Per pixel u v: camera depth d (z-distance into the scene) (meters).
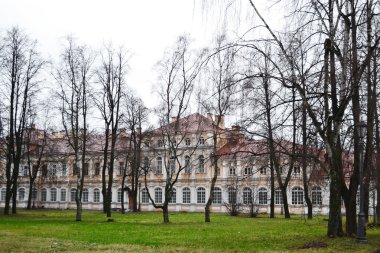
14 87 49.72
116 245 20.41
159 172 79.12
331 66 19.42
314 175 22.66
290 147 21.83
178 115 40.09
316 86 18.64
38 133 57.38
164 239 23.52
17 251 17.94
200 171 75.06
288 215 48.25
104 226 34.59
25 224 36.31
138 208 78.75
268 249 18.41
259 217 52.34
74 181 86.06
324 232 27.16
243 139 22.25
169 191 40.16
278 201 66.81
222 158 24.20
